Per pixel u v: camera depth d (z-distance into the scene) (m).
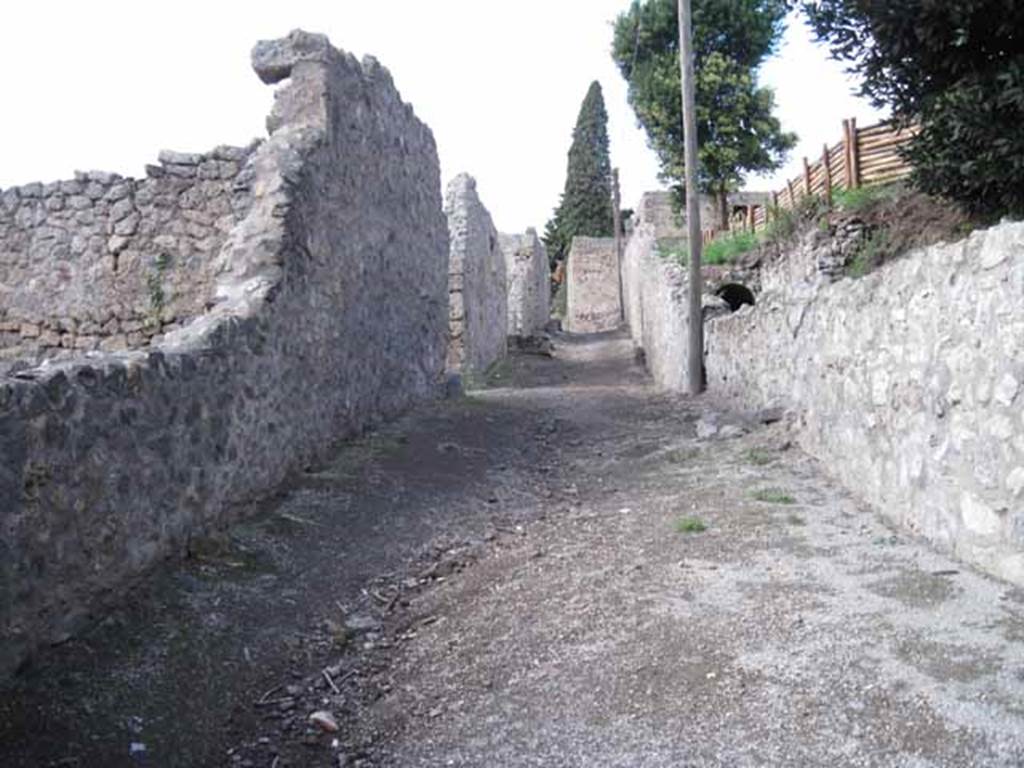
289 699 4.10
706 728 3.43
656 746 3.36
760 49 25.25
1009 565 4.36
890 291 5.85
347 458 8.10
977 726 3.14
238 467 6.06
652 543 5.96
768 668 3.81
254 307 6.58
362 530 6.43
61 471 4.08
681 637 4.26
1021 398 4.23
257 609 4.85
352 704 4.08
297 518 6.32
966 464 4.77
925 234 10.39
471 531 6.82
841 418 7.00
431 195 12.71
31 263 8.61
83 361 4.58
